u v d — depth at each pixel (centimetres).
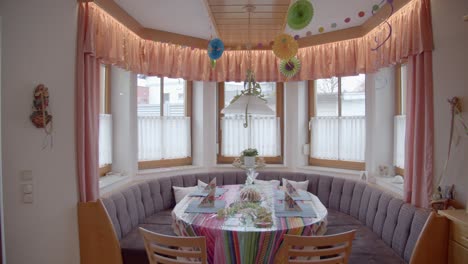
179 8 266
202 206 226
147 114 347
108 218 221
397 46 241
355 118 340
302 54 350
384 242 235
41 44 216
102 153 302
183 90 379
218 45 258
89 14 223
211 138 381
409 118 226
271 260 181
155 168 353
